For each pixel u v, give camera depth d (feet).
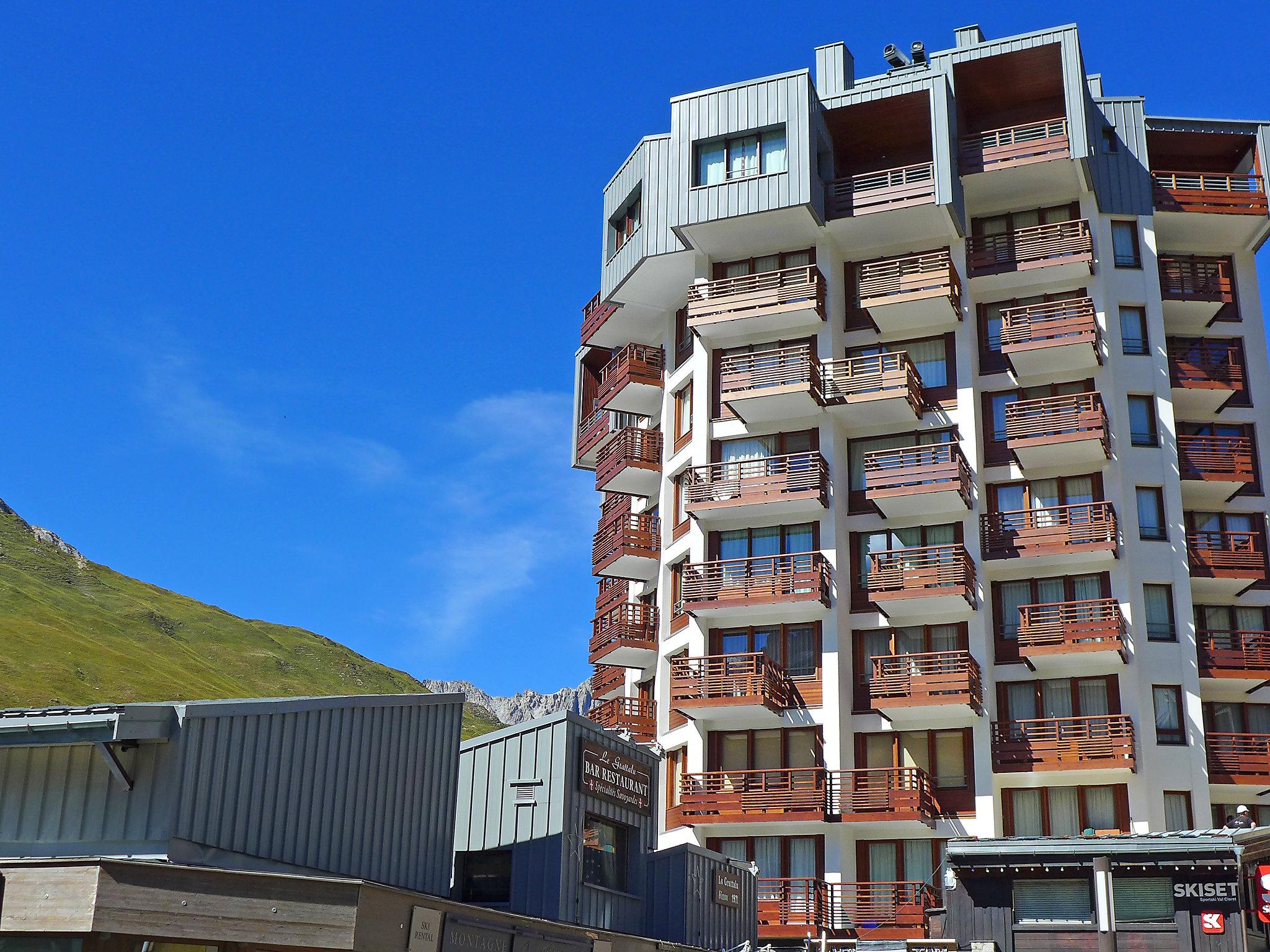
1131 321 182.19
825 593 170.09
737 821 164.96
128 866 61.67
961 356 178.91
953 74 187.42
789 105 181.27
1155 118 193.88
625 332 209.05
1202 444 185.47
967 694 161.68
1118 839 101.30
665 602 188.75
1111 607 165.48
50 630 597.52
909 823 163.43
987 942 103.14
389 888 69.05
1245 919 97.96
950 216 177.06
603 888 103.04
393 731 88.53
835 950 131.54
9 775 74.38
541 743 101.55
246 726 75.97
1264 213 188.44
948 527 174.29
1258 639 177.58
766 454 180.24
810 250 184.34
